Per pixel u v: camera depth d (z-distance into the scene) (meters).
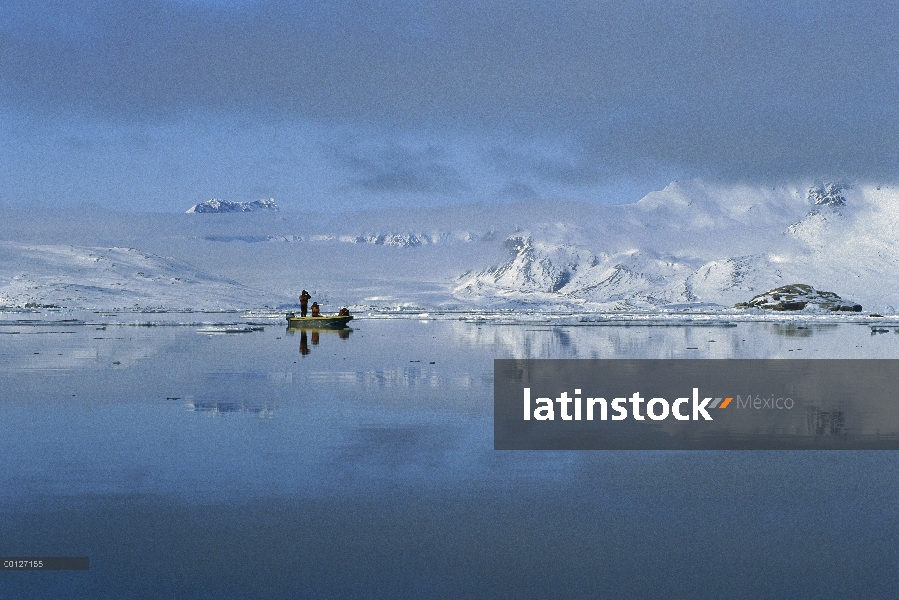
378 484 22.05
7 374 50.22
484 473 23.27
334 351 71.38
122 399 38.19
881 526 18.44
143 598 14.54
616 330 123.94
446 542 17.45
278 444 27.23
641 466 24.16
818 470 23.61
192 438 28.33
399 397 38.78
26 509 19.69
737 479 22.62
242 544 17.28
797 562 16.27
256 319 187.00
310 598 14.59
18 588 14.98
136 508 19.72
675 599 14.55
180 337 98.94
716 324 150.75
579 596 14.70
